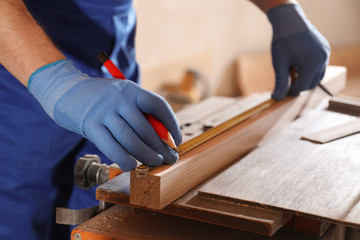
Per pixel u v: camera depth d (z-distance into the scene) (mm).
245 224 780
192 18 3438
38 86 922
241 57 3514
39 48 953
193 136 1125
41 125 1256
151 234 857
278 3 1372
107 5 1299
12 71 968
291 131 1173
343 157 1003
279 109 1256
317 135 1118
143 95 860
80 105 861
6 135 1246
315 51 1302
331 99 1357
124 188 896
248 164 965
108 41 1363
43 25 1229
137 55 3246
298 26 1322
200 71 3193
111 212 939
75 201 1379
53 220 1343
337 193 833
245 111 1243
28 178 1276
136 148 824
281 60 1321
